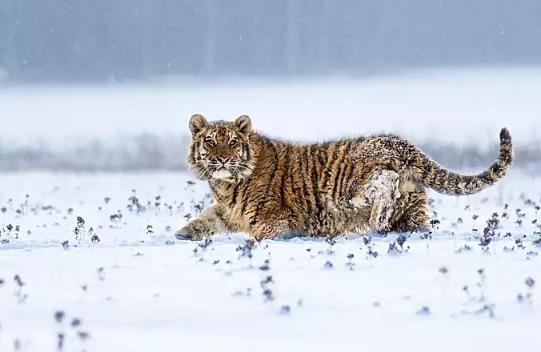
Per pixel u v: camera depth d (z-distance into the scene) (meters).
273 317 13.37
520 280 15.44
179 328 12.93
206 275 16.11
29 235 23.58
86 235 23.38
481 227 23.55
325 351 11.81
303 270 16.44
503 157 21.45
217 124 22.39
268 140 22.53
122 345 12.05
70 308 13.92
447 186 21.70
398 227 21.94
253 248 18.95
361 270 16.39
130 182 44.22
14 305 14.12
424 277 15.73
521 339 12.26
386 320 13.17
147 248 19.53
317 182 21.94
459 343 12.12
